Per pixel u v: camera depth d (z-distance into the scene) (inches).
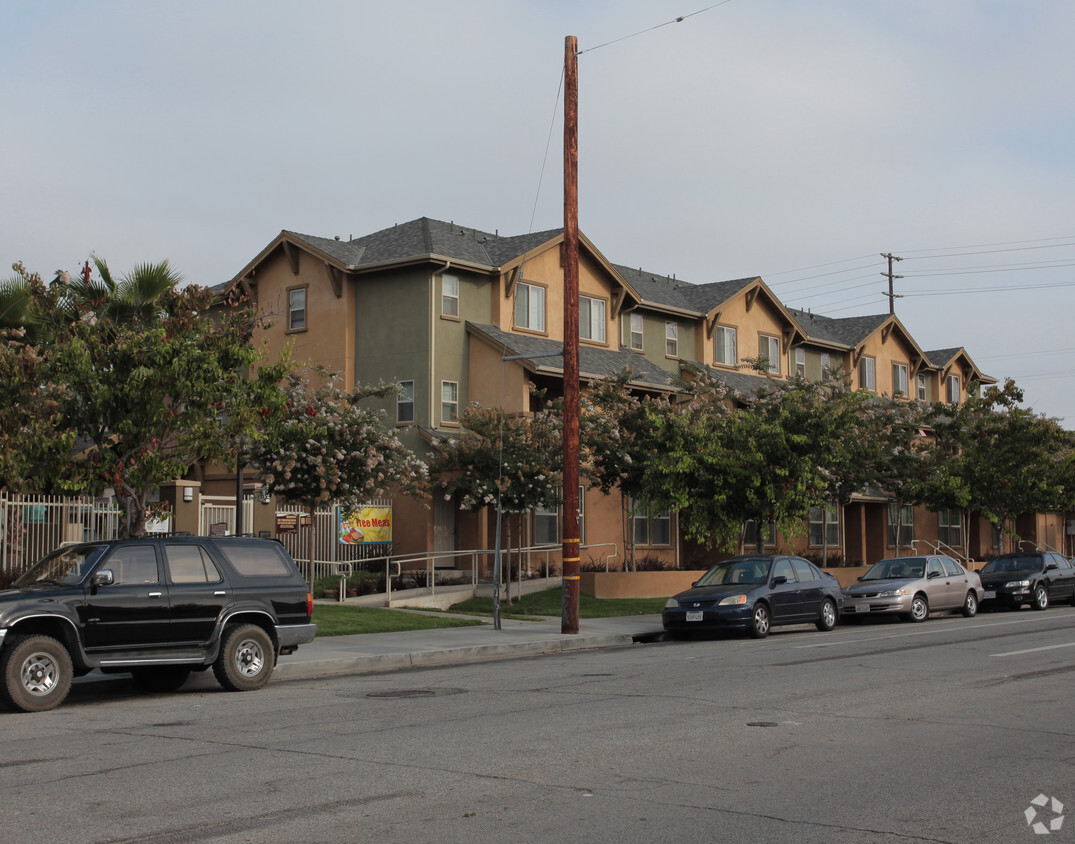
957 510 1469.0
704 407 1115.9
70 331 692.7
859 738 381.4
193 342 676.7
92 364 660.7
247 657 542.6
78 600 488.1
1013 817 276.7
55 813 279.6
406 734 392.5
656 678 555.5
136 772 329.4
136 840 253.9
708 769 331.3
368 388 994.1
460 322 1222.3
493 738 382.6
